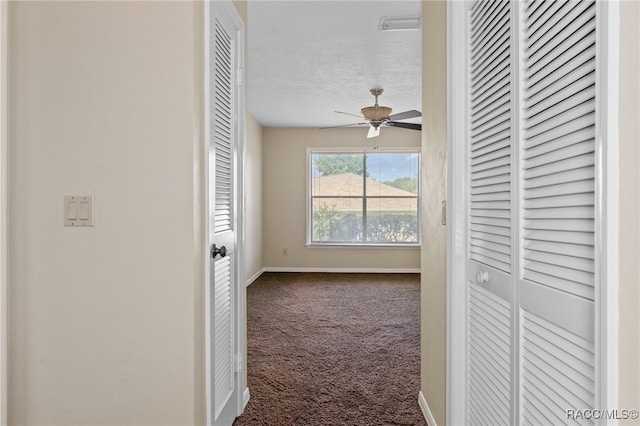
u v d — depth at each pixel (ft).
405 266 23.82
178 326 5.25
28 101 5.26
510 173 4.36
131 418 5.32
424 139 7.63
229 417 6.98
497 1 4.74
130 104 5.22
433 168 6.93
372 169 23.98
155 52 5.21
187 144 5.21
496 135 4.81
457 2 5.75
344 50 12.23
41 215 5.28
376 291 18.79
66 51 5.24
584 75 3.14
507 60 4.49
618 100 2.50
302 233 24.03
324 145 23.89
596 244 2.65
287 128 23.95
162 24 5.21
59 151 5.26
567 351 3.35
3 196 4.81
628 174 2.42
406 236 23.91
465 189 5.71
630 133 2.40
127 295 5.28
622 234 2.48
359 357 10.45
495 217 4.81
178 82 5.21
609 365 2.52
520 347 4.12
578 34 3.18
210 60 5.88
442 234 6.32
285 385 8.78
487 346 5.06
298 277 22.34
